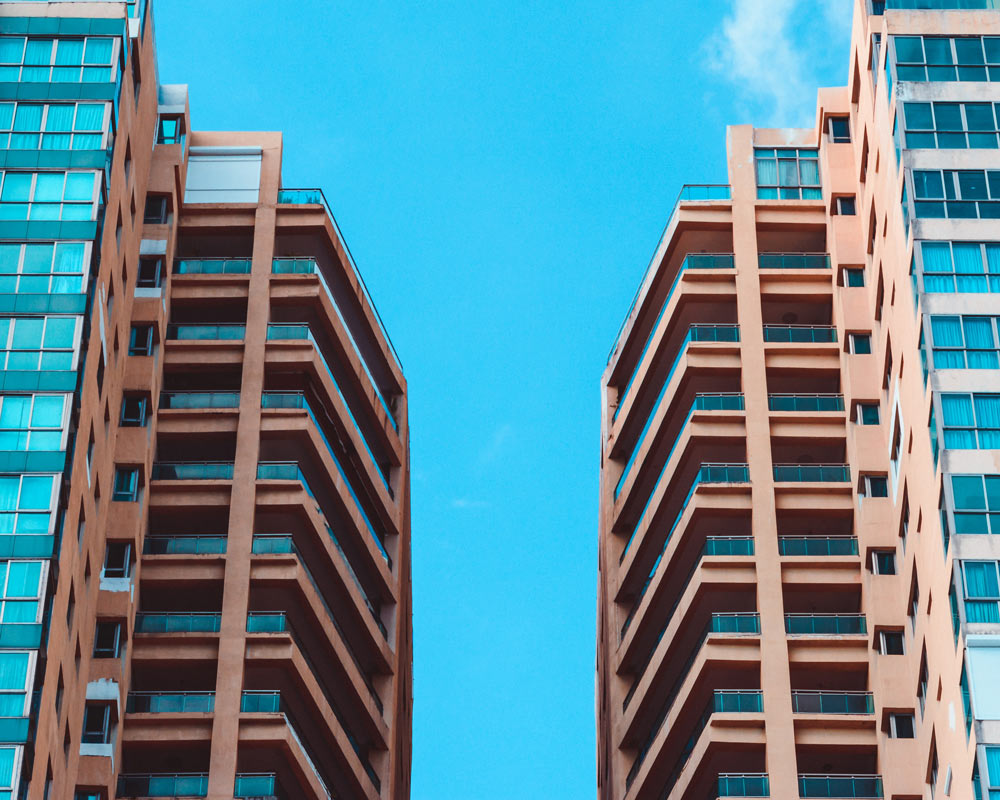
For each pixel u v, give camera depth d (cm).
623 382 9969
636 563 9062
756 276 8806
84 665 7288
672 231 9050
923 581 7244
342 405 8775
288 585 7981
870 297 8438
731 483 8238
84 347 7075
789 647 7844
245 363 8506
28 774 6191
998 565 6706
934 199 7544
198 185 8975
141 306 8300
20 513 6650
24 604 6462
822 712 7681
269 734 7625
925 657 7219
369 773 8694
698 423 8456
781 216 8969
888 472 7994
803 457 8488
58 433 6831
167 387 8600
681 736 8169
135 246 8306
